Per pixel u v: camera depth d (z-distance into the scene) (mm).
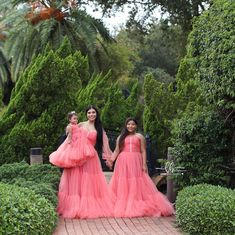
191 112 9867
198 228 6676
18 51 23078
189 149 8711
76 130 8609
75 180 8453
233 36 7328
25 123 11641
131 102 13742
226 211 6484
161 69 33500
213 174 8562
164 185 11016
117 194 8609
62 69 11938
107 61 25984
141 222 7906
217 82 7777
